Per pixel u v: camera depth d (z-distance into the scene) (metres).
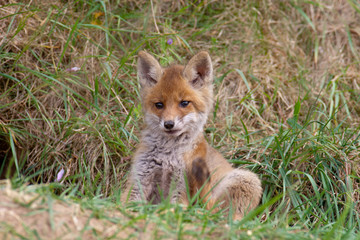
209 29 14.11
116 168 10.96
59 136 11.08
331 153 10.64
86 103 11.88
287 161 10.12
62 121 10.91
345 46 14.80
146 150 9.30
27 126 11.32
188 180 8.95
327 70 13.89
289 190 9.45
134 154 9.65
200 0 14.37
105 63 11.80
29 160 11.20
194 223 6.58
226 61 13.59
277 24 14.70
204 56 9.43
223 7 14.54
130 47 12.45
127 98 12.23
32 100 11.47
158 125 9.13
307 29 14.79
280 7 14.97
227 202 9.43
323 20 15.02
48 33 11.98
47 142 10.95
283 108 13.05
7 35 11.62
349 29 14.96
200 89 9.57
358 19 15.23
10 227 5.39
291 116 12.77
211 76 9.65
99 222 6.12
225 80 13.34
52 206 6.06
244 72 13.48
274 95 12.80
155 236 5.79
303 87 13.48
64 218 5.92
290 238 6.28
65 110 10.88
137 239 5.86
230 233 6.07
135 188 9.08
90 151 11.05
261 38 14.16
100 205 6.83
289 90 13.34
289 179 10.32
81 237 5.62
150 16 13.21
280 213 9.73
